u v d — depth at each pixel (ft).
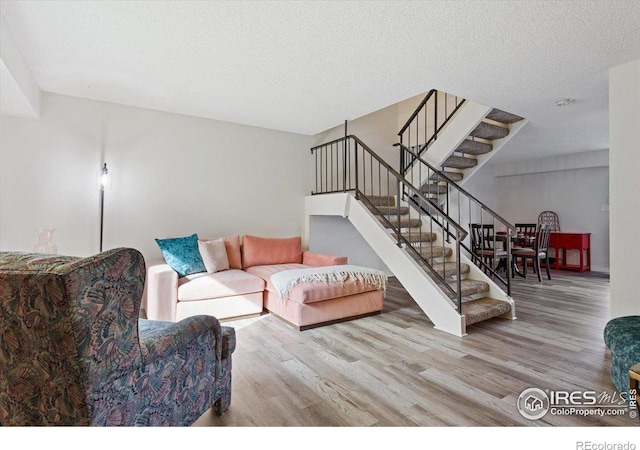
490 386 6.99
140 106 13.26
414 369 7.81
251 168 16.14
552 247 23.08
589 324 11.05
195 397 5.19
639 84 8.98
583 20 7.23
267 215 16.63
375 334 10.23
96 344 3.50
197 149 14.71
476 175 26.03
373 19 7.27
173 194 14.19
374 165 20.18
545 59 9.07
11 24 7.58
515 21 7.30
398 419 5.85
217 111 13.83
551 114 13.89
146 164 13.60
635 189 8.94
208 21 7.39
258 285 12.34
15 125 11.32
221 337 5.89
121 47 8.57
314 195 16.81
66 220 12.11
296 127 16.28
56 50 8.75
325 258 14.28
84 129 12.39
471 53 8.75
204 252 12.75
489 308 11.05
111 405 3.76
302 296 10.48
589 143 19.10
